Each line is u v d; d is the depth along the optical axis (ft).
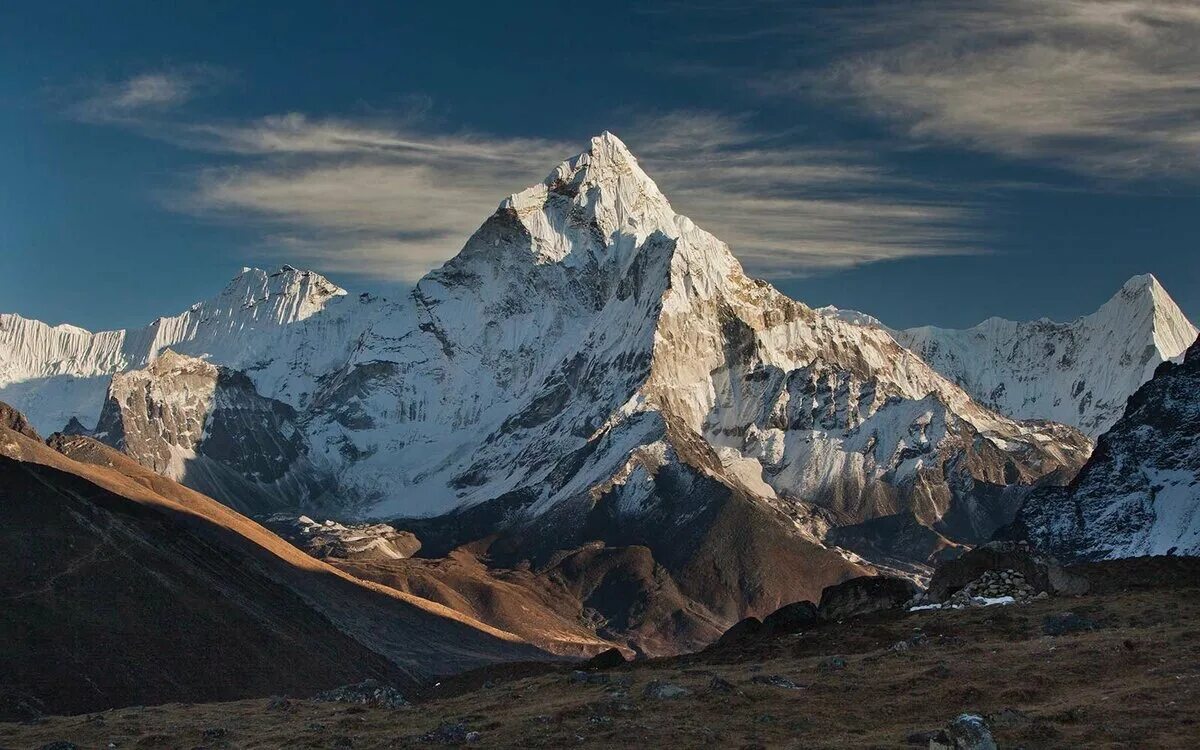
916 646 386.32
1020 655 361.30
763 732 321.52
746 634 455.63
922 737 301.22
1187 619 384.27
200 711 430.20
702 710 342.44
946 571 451.53
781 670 375.86
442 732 342.03
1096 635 373.81
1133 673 338.13
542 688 402.72
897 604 451.53
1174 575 450.30
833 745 304.71
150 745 374.84
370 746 344.90
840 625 433.48
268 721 403.13
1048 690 333.21
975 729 282.15
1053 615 395.34
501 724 349.82
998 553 448.65
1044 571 440.86
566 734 329.93
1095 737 294.05
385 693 448.24
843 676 361.92
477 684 482.28
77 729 403.34
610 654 462.60
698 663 417.69
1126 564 467.11
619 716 344.08
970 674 349.00
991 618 404.16
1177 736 290.97
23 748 379.55
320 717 402.52
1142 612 396.16
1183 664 338.34
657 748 314.55
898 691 343.87
